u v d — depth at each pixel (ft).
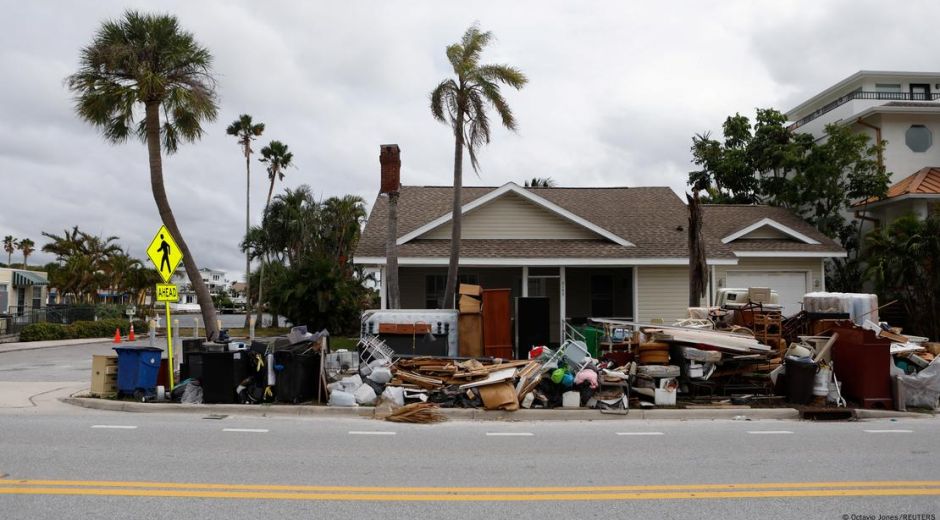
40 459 24.58
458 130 54.24
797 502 19.65
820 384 38.60
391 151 56.95
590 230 67.92
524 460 25.25
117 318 129.49
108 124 56.44
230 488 20.65
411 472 23.13
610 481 22.07
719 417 36.63
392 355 44.73
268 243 149.69
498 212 68.54
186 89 54.13
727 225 78.07
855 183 84.79
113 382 41.27
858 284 84.38
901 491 20.93
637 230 71.61
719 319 49.29
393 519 17.74
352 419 35.32
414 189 82.33
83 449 26.45
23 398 42.09
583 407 37.50
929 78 108.47
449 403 37.47
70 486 20.67
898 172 92.12
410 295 72.13
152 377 39.65
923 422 35.37
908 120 92.68
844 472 23.50
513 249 64.54
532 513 18.39
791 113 129.18
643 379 39.73
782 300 75.51
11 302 139.03
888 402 38.45
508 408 36.04
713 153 109.81
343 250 151.43
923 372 39.04
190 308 329.11
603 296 73.77
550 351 42.70
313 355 39.52
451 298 54.95
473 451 26.91
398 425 33.47
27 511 18.06
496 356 48.91
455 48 52.85
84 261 159.12
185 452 26.07
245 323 177.27
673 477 22.67
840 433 31.76
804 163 88.99
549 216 68.59
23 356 78.18
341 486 21.11
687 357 39.75
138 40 53.42
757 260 75.36
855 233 88.89
